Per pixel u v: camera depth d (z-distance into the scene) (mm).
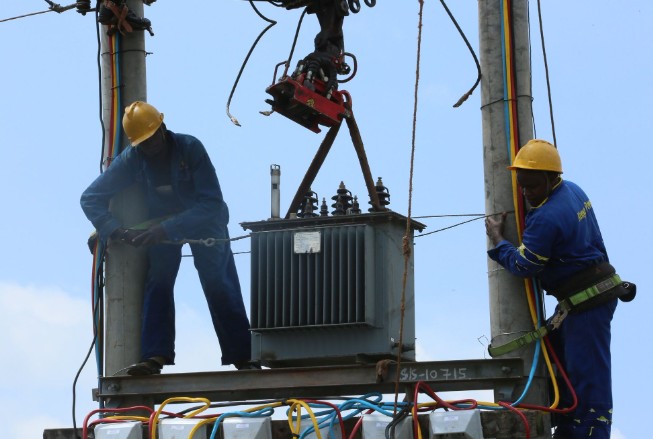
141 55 13703
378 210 12766
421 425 11836
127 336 13234
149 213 13211
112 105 13617
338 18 13367
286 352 12672
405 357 12836
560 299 12219
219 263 13242
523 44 12734
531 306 12344
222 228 13172
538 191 12156
